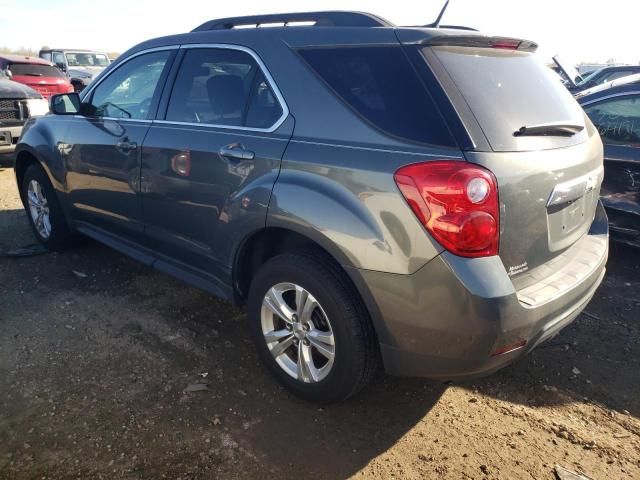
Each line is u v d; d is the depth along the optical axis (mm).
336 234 2199
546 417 2596
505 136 2092
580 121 2699
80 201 3889
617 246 4766
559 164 2264
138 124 3295
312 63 2484
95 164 3609
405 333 2139
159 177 3104
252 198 2533
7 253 4344
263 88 2646
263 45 2699
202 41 3066
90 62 18234
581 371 2984
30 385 2672
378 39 2307
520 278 2168
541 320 2123
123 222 3551
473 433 2463
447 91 2086
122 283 3908
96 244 4676
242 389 2719
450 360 2090
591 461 2309
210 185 2779
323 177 2277
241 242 2684
